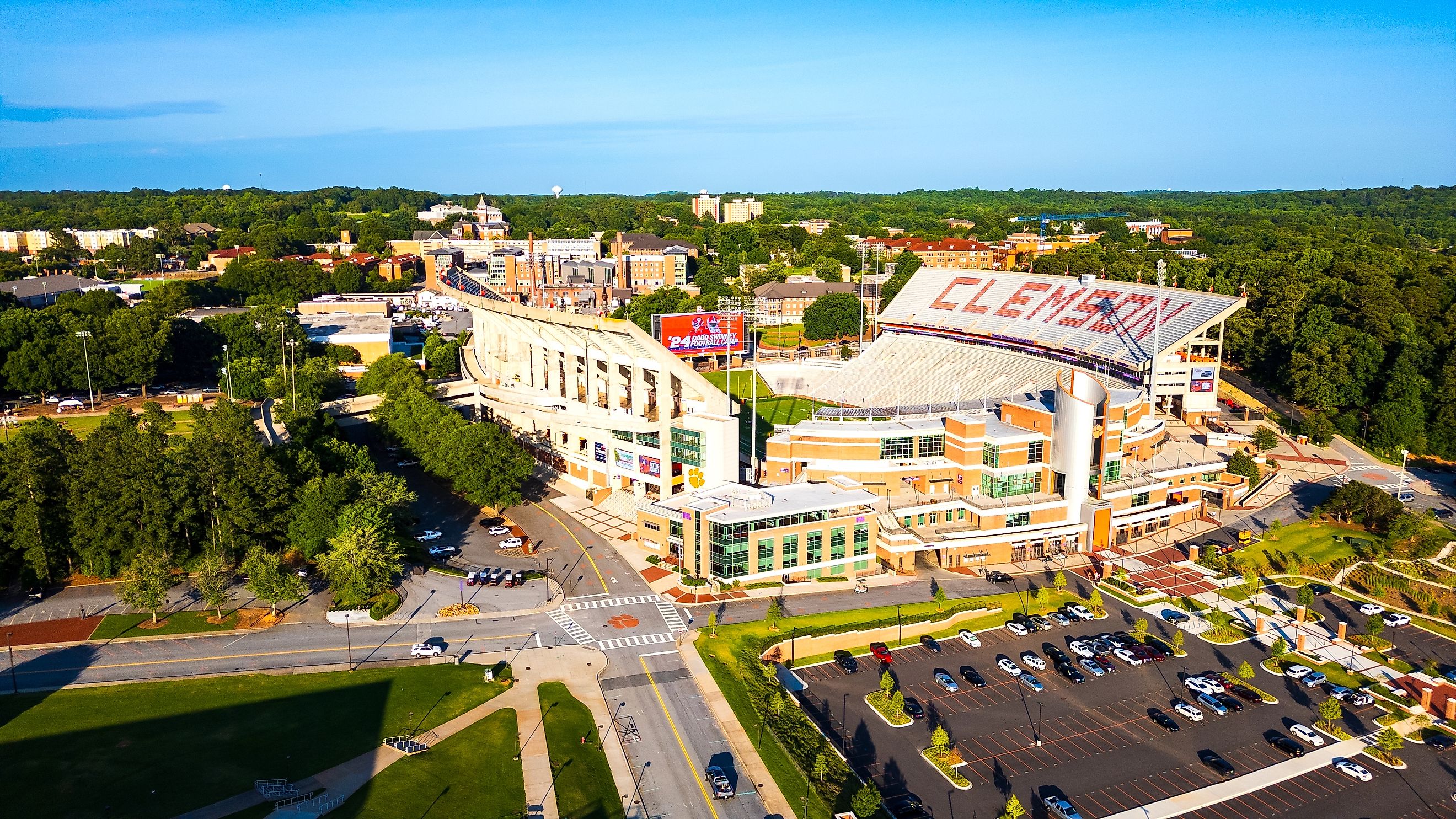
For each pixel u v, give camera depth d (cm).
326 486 14688
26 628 12706
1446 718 11712
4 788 9169
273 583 13062
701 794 9894
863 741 11081
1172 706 11912
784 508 15062
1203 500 18438
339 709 10975
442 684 11644
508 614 13738
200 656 12100
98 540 13662
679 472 18700
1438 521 17925
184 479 14000
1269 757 10844
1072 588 15275
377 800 9338
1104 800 10050
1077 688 12306
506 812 9369
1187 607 14675
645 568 15538
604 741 10738
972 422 16625
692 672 12212
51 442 14438
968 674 12519
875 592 14888
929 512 16362
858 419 19800
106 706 10750
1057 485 16875
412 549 15800
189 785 9375
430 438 19025
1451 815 9838
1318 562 16350
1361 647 13500
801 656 13175
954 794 10100
